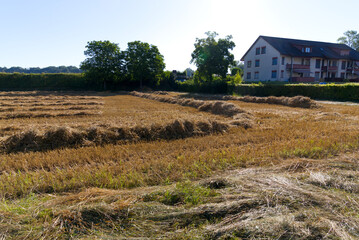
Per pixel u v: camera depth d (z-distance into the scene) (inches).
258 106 678.5
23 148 266.2
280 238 100.8
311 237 100.7
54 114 515.2
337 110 569.6
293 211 121.0
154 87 1915.6
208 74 1412.4
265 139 294.0
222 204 127.2
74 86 1760.6
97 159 227.5
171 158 229.1
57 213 122.6
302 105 649.0
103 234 109.4
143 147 266.8
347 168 184.2
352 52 1802.4
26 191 162.1
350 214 117.3
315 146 244.8
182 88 1756.9
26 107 625.9
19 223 116.6
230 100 905.5
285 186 146.1
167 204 138.5
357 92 808.3
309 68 1561.3
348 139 272.1
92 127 304.8
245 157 217.8
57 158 228.4
